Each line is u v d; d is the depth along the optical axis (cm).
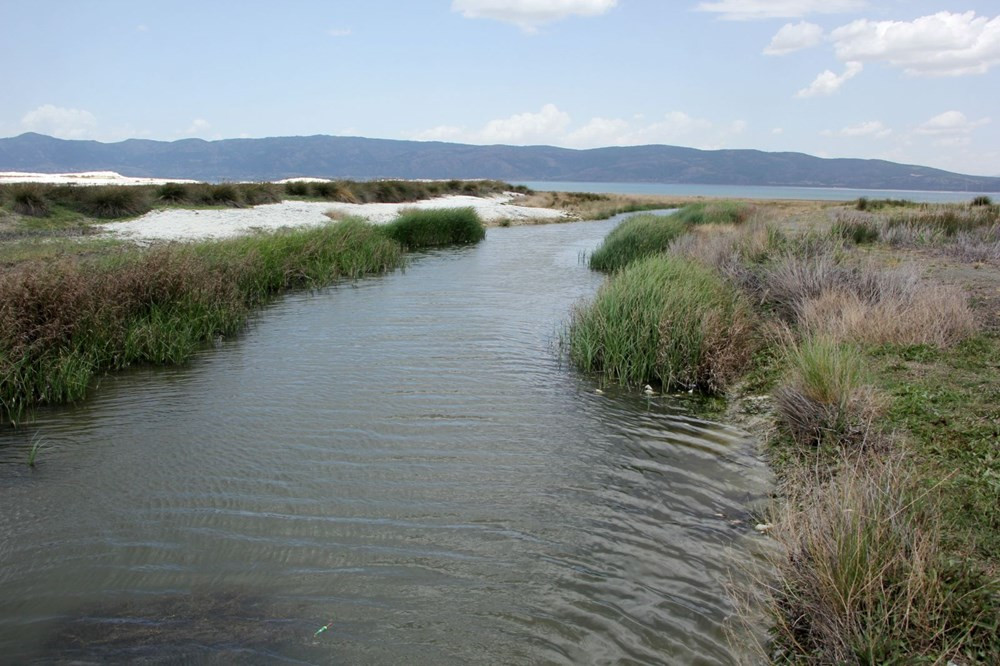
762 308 1012
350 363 877
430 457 591
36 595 399
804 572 355
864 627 313
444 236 2373
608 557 436
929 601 315
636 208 4628
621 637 360
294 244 1568
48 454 600
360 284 1490
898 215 2047
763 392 728
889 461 412
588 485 538
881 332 766
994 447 483
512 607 386
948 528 386
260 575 418
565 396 756
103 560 435
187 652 349
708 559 432
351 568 425
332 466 572
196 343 949
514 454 597
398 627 369
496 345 970
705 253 1389
